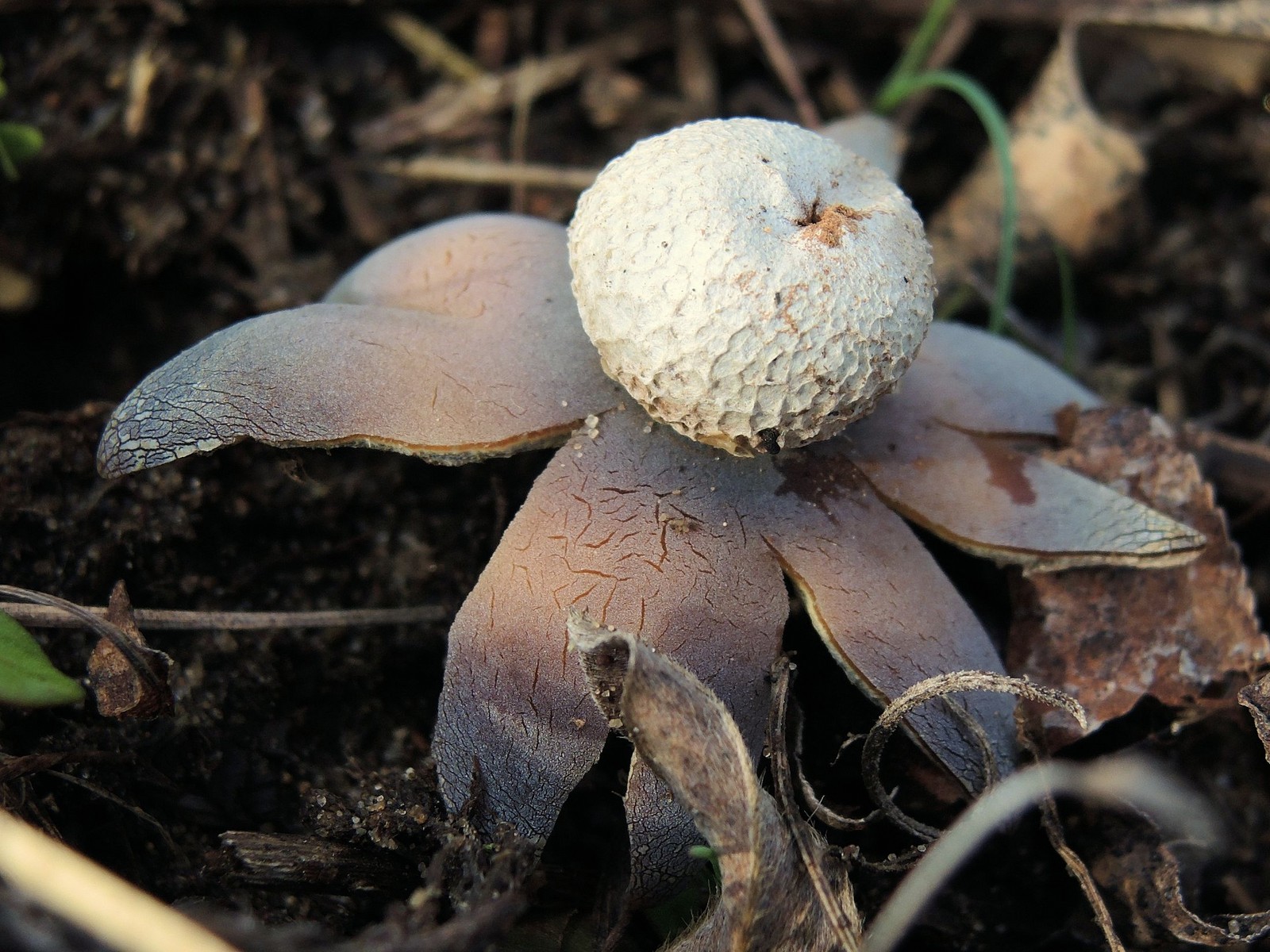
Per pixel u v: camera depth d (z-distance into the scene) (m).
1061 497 0.06
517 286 0.06
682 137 0.05
